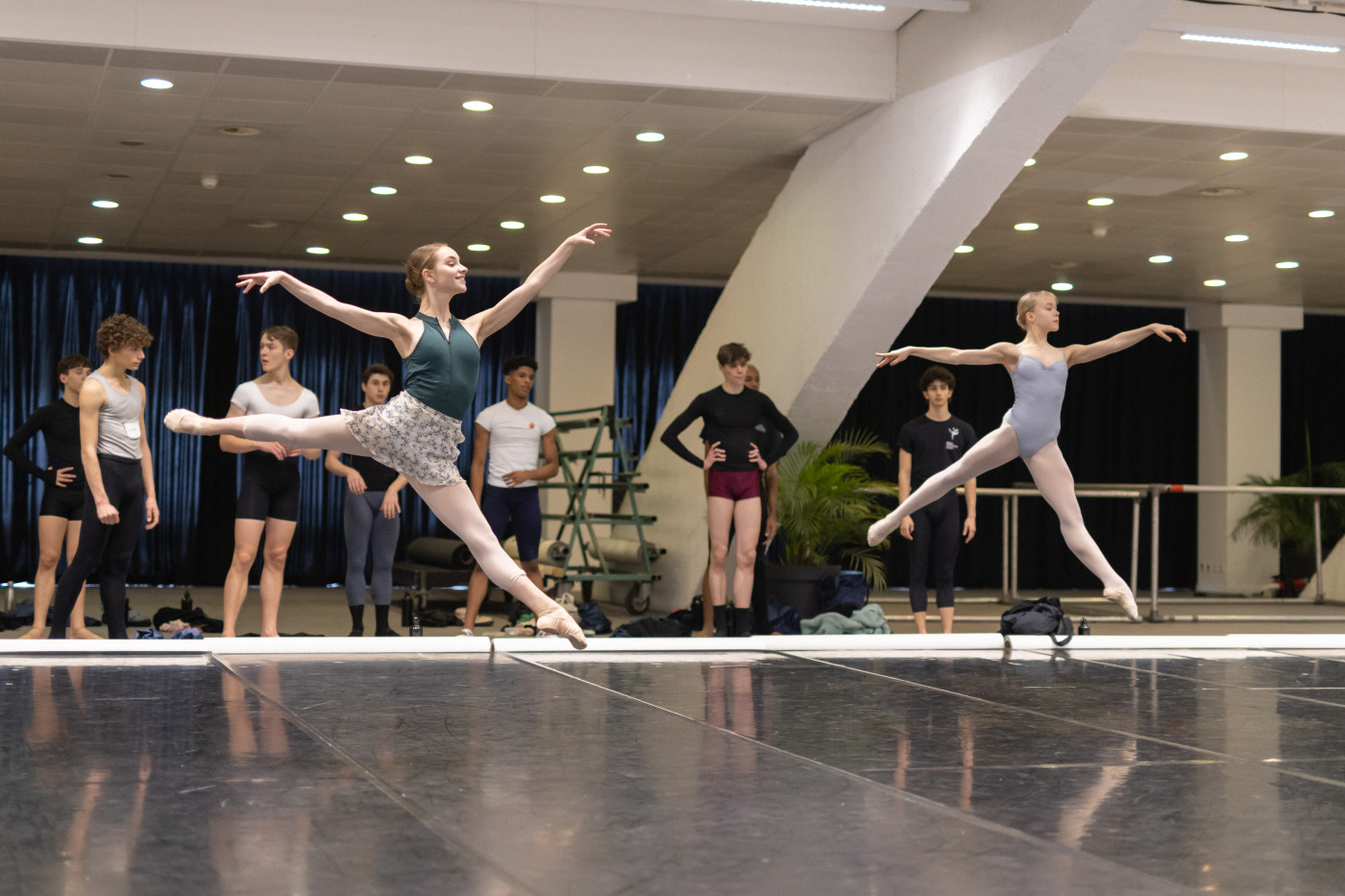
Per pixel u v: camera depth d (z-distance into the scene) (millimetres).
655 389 14039
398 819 2447
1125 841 2369
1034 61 6098
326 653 5125
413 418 3889
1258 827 2484
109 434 5609
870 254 7520
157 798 2584
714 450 6770
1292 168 8625
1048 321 5281
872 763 3037
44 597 6734
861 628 7266
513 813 2506
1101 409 15055
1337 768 3045
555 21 6980
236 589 6074
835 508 8344
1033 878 2133
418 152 8570
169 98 7340
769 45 7246
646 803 2609
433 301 3988
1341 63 7645
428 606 10188
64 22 6359
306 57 6660
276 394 6000
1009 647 5598
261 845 2254
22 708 3678
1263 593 14148
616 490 10906
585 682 4387
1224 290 13891
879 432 14477
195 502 12695
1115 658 5301
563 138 8227
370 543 7004
